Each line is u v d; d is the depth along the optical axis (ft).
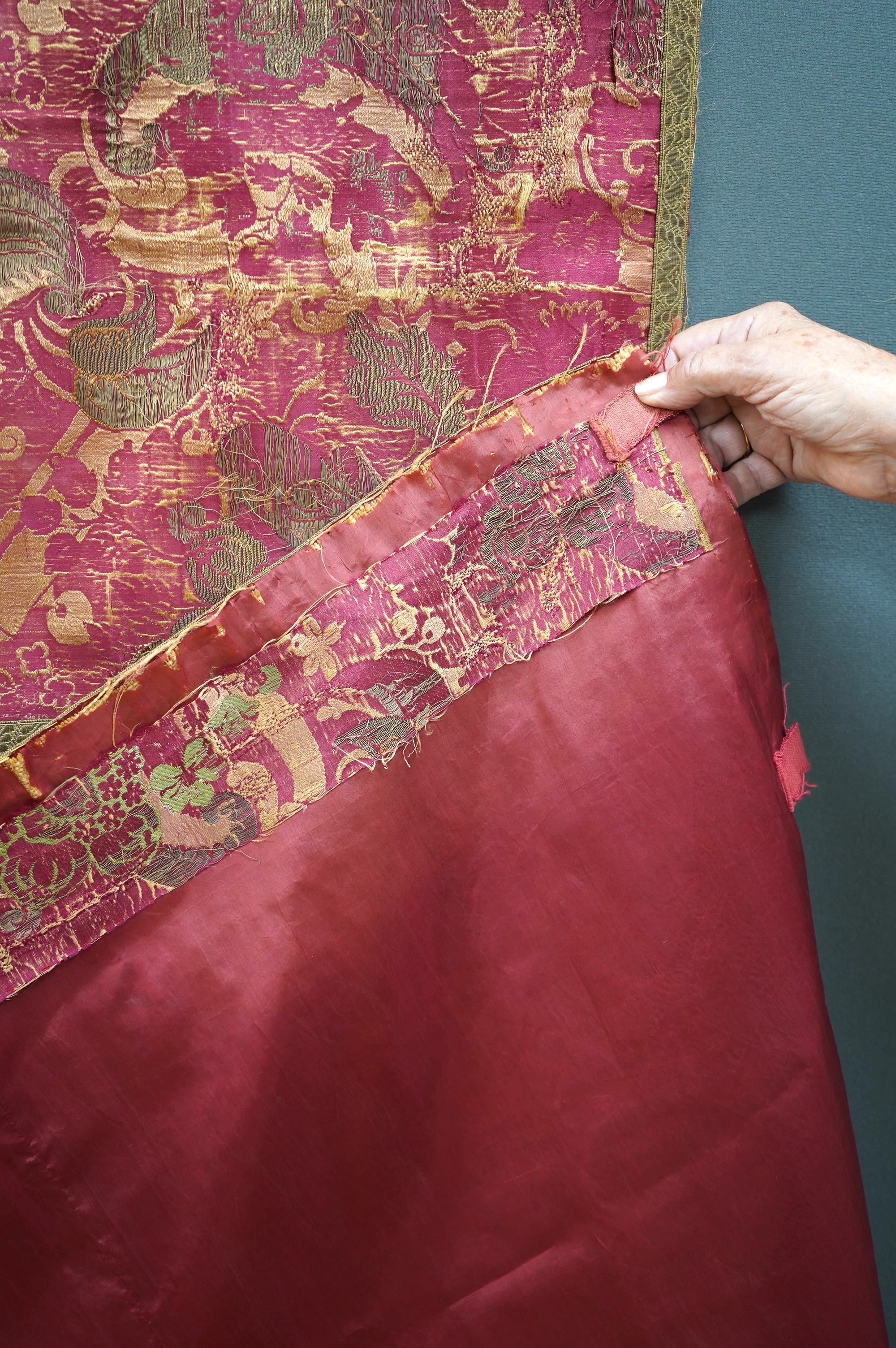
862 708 3.01
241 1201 2.35
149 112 2.24
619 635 2.36
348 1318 2.44
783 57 2.67
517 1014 2.43
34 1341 2.32
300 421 2.39
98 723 2.27
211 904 2.30
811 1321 2.46
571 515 2.34
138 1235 2.33
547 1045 2.44
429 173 2.34
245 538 2.40
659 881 2.39
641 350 2.37
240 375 2.36
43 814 2.27
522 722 2.37
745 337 2.40
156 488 2.37
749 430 2.58
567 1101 2.45
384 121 2.31
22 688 2.38
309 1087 2.35
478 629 2.34
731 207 2.74
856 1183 2.51
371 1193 2.41
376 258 2.36
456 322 2.40
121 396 2.33
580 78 2.33
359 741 2.31
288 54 2.26
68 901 2.28
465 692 2.34
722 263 2.77
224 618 2.28
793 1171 2.43
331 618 2.29
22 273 2.25
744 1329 2.46
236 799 2.29
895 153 2.72
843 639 2.96
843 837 3.09
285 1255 2.39
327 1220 2.40
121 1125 2.31
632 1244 2.46
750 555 2.41
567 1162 2.46
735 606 2.38
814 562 2.93
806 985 2.42
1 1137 2.28
